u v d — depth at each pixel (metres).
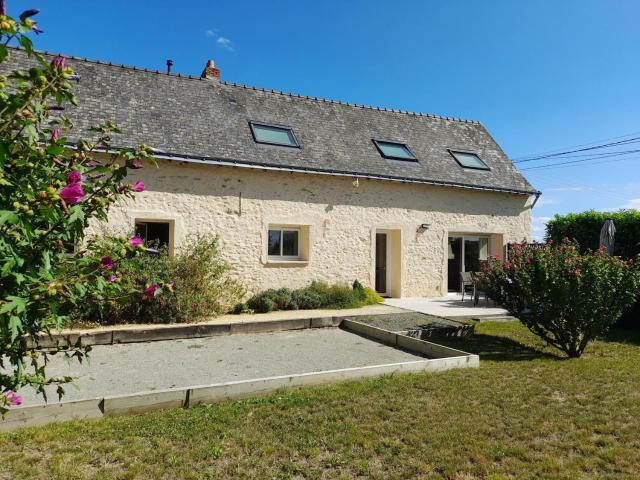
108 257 2.06
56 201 1.74
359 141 12.69
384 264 12.79
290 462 3.25
